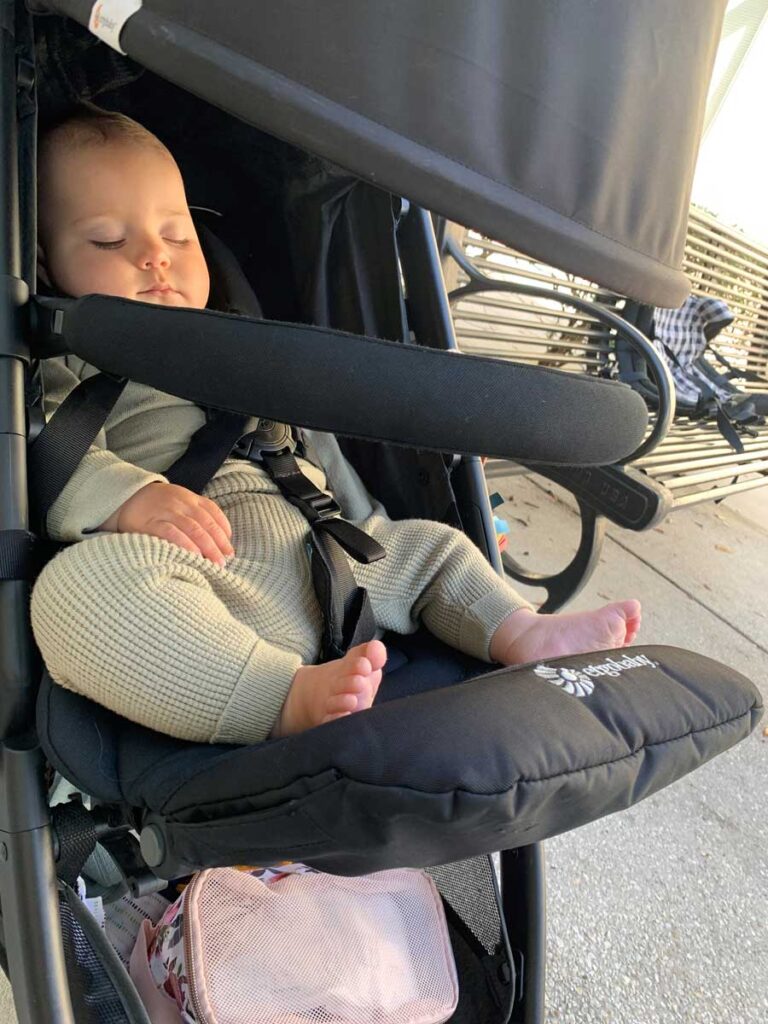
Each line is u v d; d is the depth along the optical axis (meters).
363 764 0.50
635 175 0.67
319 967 0.88
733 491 2.06
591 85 0.62
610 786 0.57
